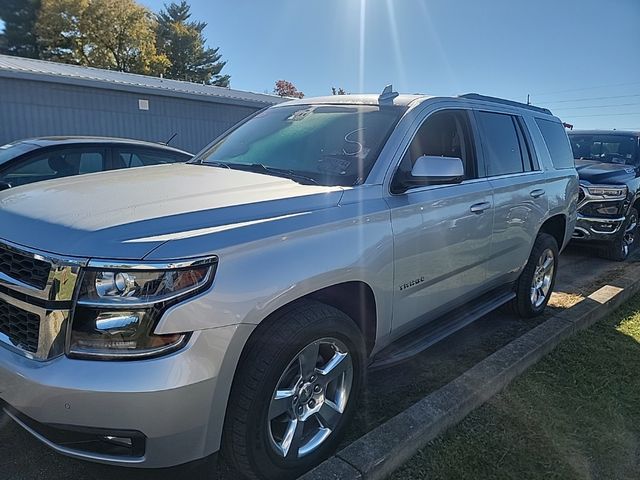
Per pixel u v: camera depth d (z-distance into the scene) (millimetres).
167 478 2023
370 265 2543
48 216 2096
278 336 2145
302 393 2377
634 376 3566
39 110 13367
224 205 2246
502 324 4578
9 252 2016
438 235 3062
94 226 1943
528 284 4477
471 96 3895
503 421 2930
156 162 6594
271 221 2207
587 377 3500
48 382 1779
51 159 5672
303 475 2232
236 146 3549
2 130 12805
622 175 7316
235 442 2109
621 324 4551
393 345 3146
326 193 2559
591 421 3004
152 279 1809
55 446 1916
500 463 2584
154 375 1782
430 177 2805
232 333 1936
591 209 7156
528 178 4227
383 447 2432
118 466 1892
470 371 3234
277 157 3180
